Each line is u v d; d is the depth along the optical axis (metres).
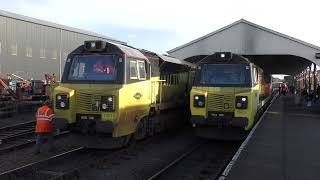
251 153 12.14
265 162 10.88
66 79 13.66
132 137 14.50
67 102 13.11
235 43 32.88
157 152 14.59
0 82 28.86
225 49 33.09
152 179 10.35
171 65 18.47
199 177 11.05
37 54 39.28
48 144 14.69
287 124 19.95
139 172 11.47
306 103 36.84
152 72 15.94
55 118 13.26
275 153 12.19
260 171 9.84
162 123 17.73
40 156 13.31
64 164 12.12
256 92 17.11
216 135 16.19
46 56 40.59
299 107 33.69
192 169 12.23
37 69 39.34
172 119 19.28
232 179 9.08
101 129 12.77
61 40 42.69
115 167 12.03
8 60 35.72
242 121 15.27
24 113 26.80
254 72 16.81
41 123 13.59
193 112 15.93
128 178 10.75
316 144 13.91
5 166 11.80
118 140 13.48
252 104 15.64
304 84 58.88
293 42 32.16
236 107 15.41
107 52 13.60
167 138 17.97
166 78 17.80
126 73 13.37
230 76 16.02
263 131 17.16
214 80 16.09
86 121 13.15
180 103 20.17
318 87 35.72
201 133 16.39
